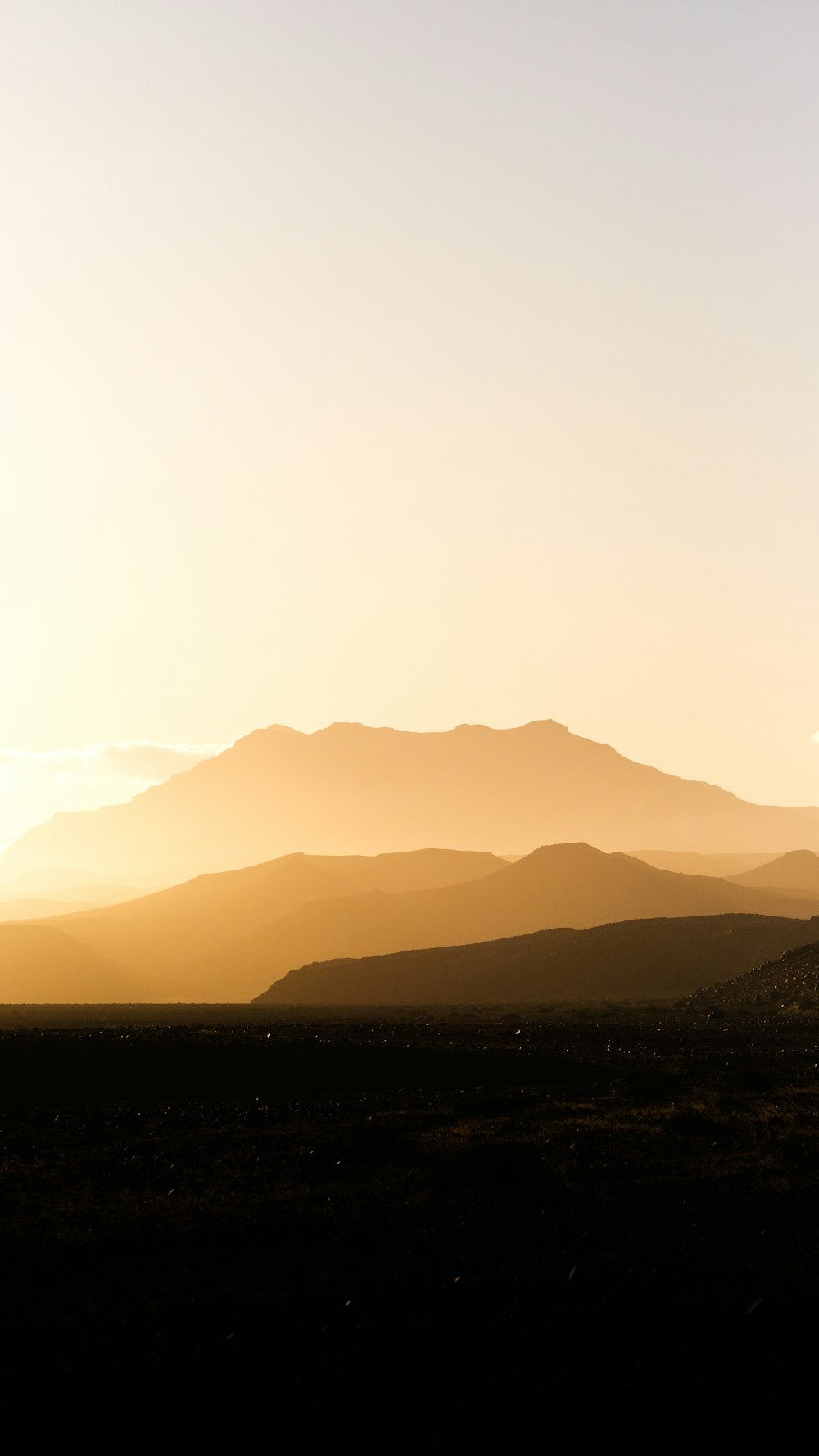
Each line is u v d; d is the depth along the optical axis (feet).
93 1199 87.56
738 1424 50.75
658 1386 53.78
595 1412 51.80
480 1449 49.21
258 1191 89.66
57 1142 114.21
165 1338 58.34
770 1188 86.07
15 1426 51.24
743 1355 56.24
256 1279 66.85
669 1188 86.89
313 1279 66.54
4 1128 122.93
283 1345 57.52
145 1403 52.75
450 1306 62.13
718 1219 78.18
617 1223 77.61
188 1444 49.90
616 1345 57.47
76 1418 51.60
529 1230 76.43
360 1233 76.18
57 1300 63.62
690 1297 62.64
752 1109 126.93
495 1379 54.39
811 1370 54.80
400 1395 53.16
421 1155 102.63
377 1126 118.21
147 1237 75.82
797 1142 103.19
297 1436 50.21
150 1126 124.36
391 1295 63.62
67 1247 73.87
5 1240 75.56
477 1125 117.80
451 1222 78.79
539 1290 64.13
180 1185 91.86
